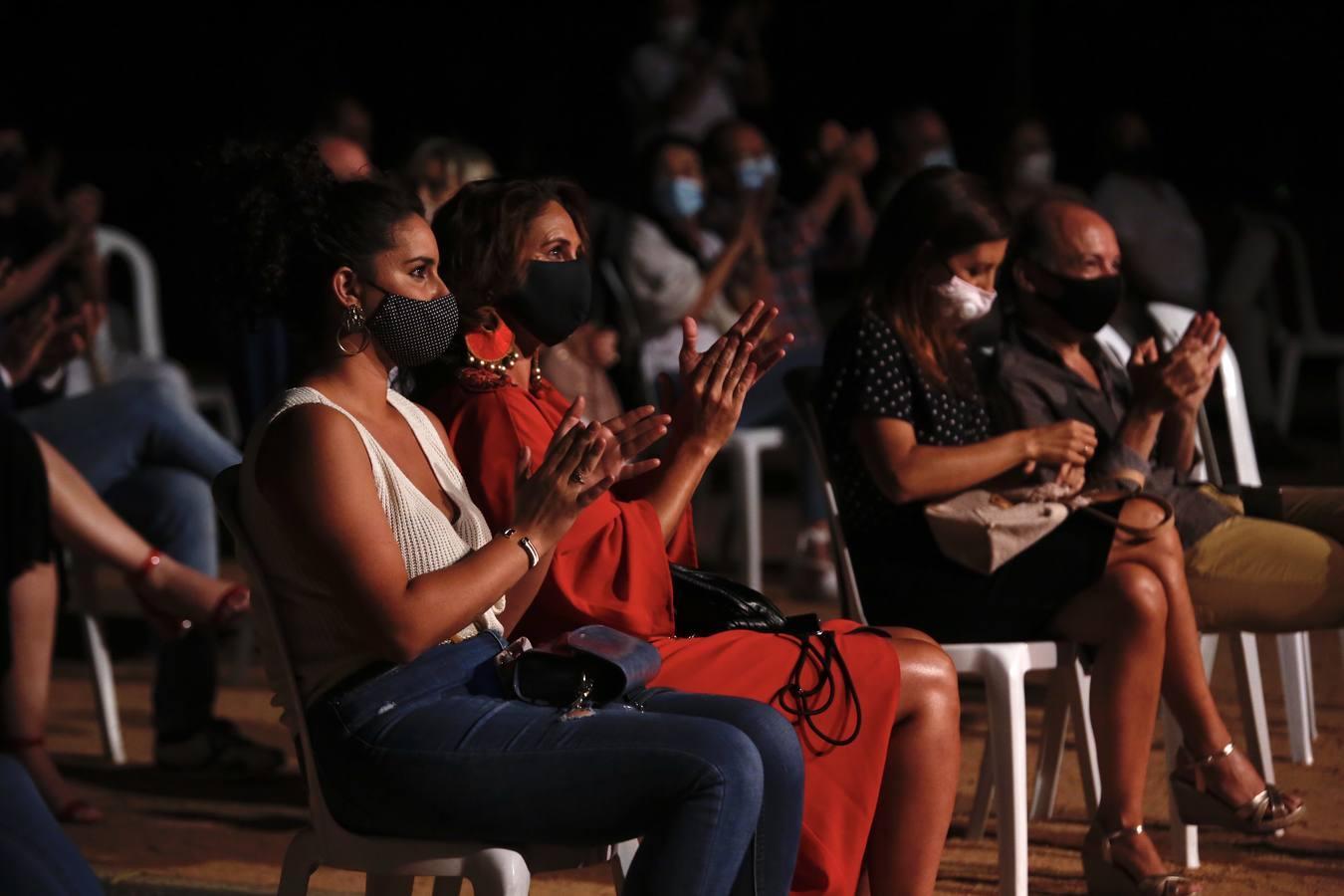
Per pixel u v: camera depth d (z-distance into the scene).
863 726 4.37
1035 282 6.16
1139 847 5.30
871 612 5.64
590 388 8.98
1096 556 5.34
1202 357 5.79
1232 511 6.14
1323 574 5.79
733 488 10.66
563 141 25.41
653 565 4.61
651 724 3.81
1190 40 25.72
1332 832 6.14
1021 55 23.36
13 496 6.26
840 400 5.70
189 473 7.75
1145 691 5.32
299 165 4.12
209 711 7.43
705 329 10.78
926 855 4.48
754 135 10.98
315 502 3.81
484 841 3.87
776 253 11.34
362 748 3.88
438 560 4.05
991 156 13.39
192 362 23.70
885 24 26.30
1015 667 5.26
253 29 26.84
